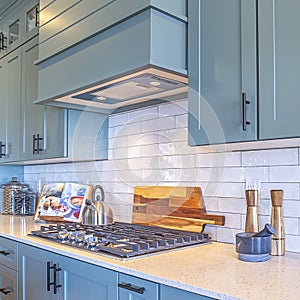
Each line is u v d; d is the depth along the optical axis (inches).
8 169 139.2
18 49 117.0
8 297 86.3
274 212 64.5
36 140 107.2
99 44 71.4
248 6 57.4
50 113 102.5
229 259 59.9
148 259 59.6
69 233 77.0
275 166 67.9
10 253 85.6
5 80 124.8
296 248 64.3
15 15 119.1
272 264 56.8
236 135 57.7
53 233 81.7
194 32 65.4
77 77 76.5
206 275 50.5
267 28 54.7
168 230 81.3
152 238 71.2
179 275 50.6
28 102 111.0
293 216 64.9
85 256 62.3
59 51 80.8
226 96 59.7
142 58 62.6
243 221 72.2
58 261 69.3
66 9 80.5
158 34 62.7
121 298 55.8
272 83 53.6
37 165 134.1
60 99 86.8
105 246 66.4
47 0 87.6
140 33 63.5
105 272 58.7
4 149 124.2
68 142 97.5
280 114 52.6
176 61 65.1
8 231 90.0
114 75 67.6
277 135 52.7
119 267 55.8
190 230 80.1
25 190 132.0
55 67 83.2
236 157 74.1
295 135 50.9
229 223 74.2
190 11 66.4
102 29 70.0
